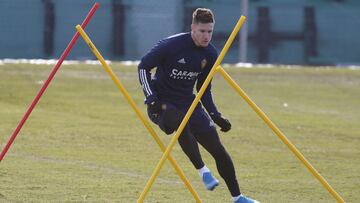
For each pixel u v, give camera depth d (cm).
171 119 2253
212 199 2634
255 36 7894
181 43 2242
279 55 7931
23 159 3259
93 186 2772
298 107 5388
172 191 2733
